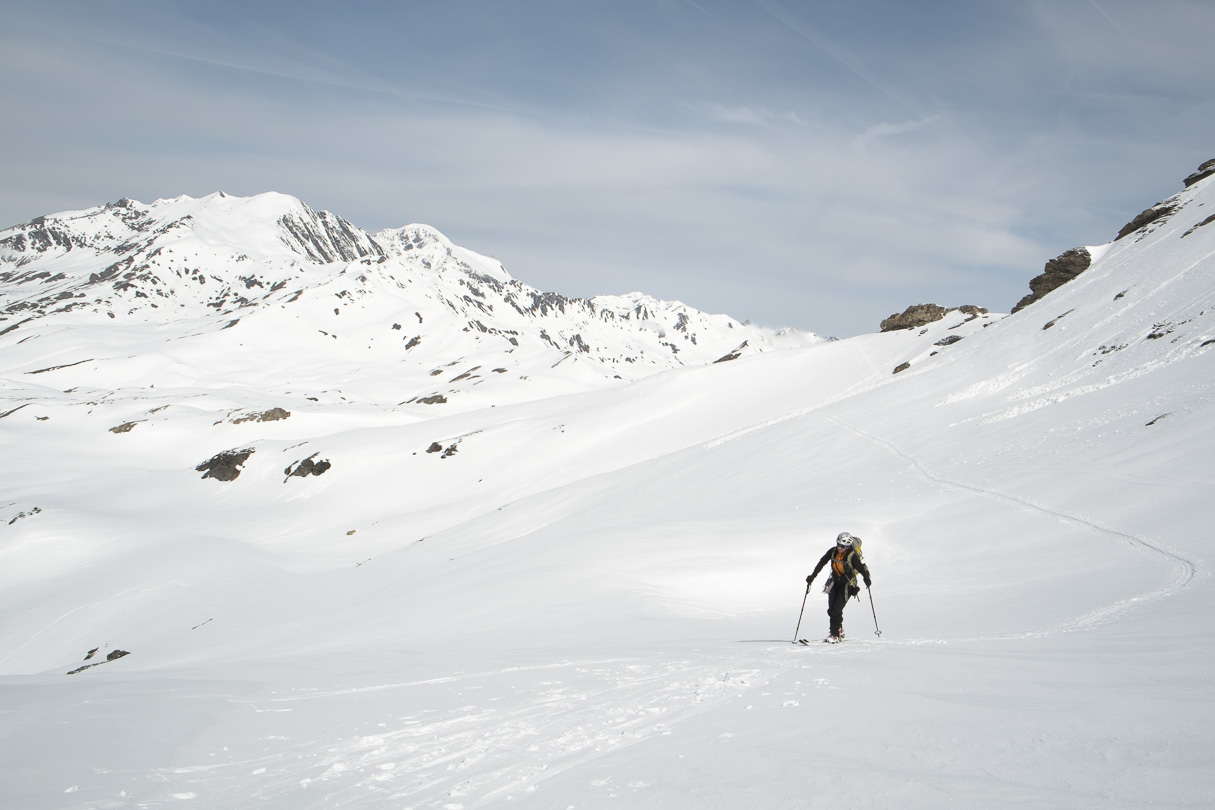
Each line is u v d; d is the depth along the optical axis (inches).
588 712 299.7
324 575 2172.7
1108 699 231.1
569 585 953.5
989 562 874.1
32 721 308.0
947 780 171.9
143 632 1797.5
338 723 301.9
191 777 235.0
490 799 201.8
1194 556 663.1
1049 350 2199.8
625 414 3998.5
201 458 5433.1
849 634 561.0
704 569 982.4
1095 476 1062.4
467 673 417.7
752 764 202.7
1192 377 1369.3
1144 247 2613.2
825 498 1509.6
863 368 3636.8
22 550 2723.9
